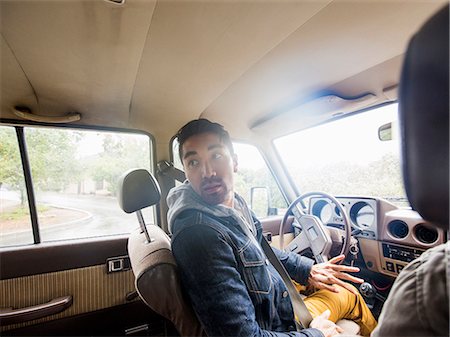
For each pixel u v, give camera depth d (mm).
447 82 274
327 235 1620
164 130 1877
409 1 835
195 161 990
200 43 1030
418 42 303
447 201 290
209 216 888
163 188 1892
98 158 1724
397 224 1482
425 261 347
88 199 1675
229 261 785
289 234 2197
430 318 293
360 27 965
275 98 1571
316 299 1237
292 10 870
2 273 1312
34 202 1510
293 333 813
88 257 1514
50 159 1572
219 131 1039
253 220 1298
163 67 1198
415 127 307
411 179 317
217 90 1463
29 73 1153
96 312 1488
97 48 1016
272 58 1159
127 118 1700
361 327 1253
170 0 791
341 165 1820
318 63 1211
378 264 1562
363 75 1309
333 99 1505
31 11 800
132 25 894
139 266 802
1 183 1447
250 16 889
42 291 1380
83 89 1336
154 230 1212
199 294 715
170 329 1599
